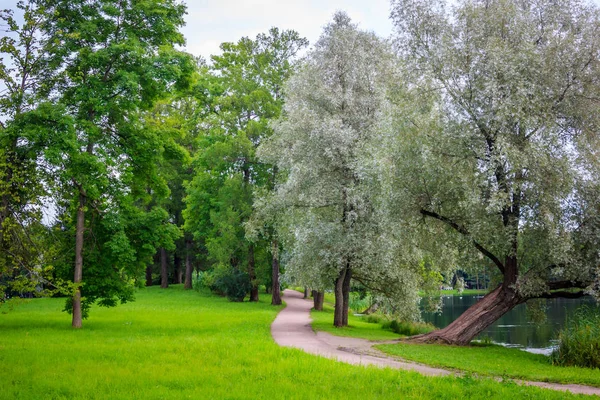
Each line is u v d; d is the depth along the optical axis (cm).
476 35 1808
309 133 2389
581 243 1753
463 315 2012
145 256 2433
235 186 4044
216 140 4194
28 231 2011
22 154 2006
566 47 1717
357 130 2388
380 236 2119
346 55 2427
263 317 2864
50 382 992
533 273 1836
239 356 1327
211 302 4259
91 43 2283
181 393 897
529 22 1789
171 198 5391
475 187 1708
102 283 2259
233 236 4006
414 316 2664
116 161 2325
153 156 2389
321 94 2411
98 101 2147
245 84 4203
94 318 2766
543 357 1750
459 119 1806
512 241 1814
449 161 1814
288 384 967
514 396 921
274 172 3972
